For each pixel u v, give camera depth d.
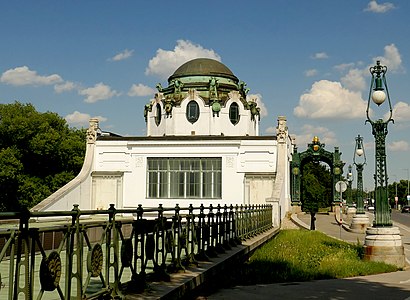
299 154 53.38
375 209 17.73
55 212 5.61
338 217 44.31
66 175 52.16
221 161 38.19
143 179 38.81
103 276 7.16
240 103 45.72
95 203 38.91
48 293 6.85
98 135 40.22
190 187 38.47
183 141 38.47
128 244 7.79
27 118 51.41
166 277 9.23
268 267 15.11
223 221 14.93
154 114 46.97
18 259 5.04
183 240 10.80
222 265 11.98
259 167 37.72
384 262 16.91
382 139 18.02
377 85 18.12
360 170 36.53
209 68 47.69
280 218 33.22
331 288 12.19
